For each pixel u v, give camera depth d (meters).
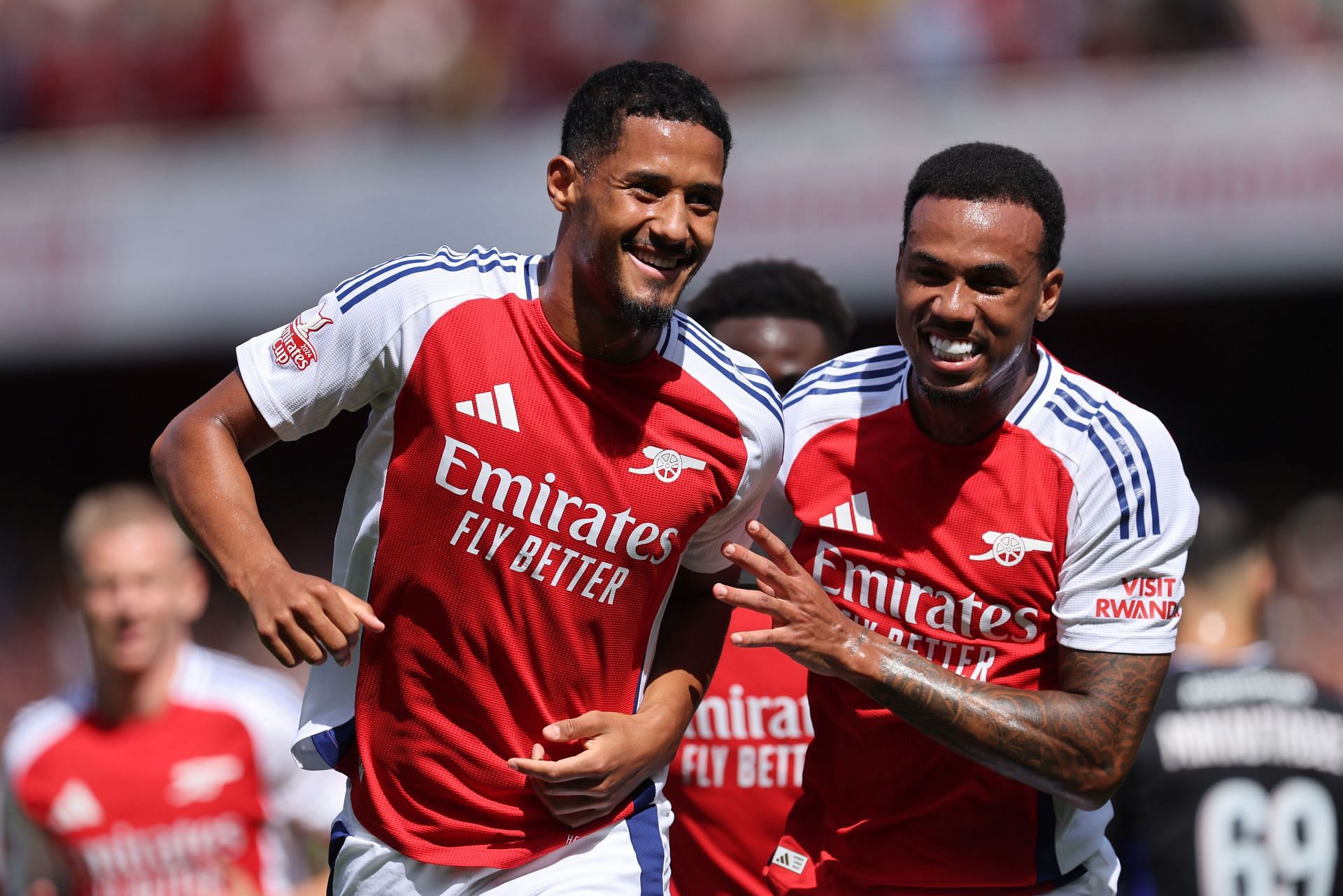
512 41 45.12
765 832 13.78
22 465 56.91
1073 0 41.81
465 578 10.41
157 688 17.25
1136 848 15.50
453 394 10.38
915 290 10.72
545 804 10.55
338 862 11.14
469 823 10.71
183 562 17.52
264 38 46.44
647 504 10.53
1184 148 40.03
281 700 17.56
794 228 41.88
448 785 10.66
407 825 10.77
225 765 17.14
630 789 11.05
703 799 13.84
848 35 42.84
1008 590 11.26
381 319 10.49
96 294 45.75
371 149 45.28
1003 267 10.52
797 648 10.51
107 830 16.98
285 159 45.47
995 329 10.61
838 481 11.62
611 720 10.43
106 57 46.91
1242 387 51.94
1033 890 11.82
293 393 10.51
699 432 10.66
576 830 10.89
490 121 44.81
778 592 10.57
